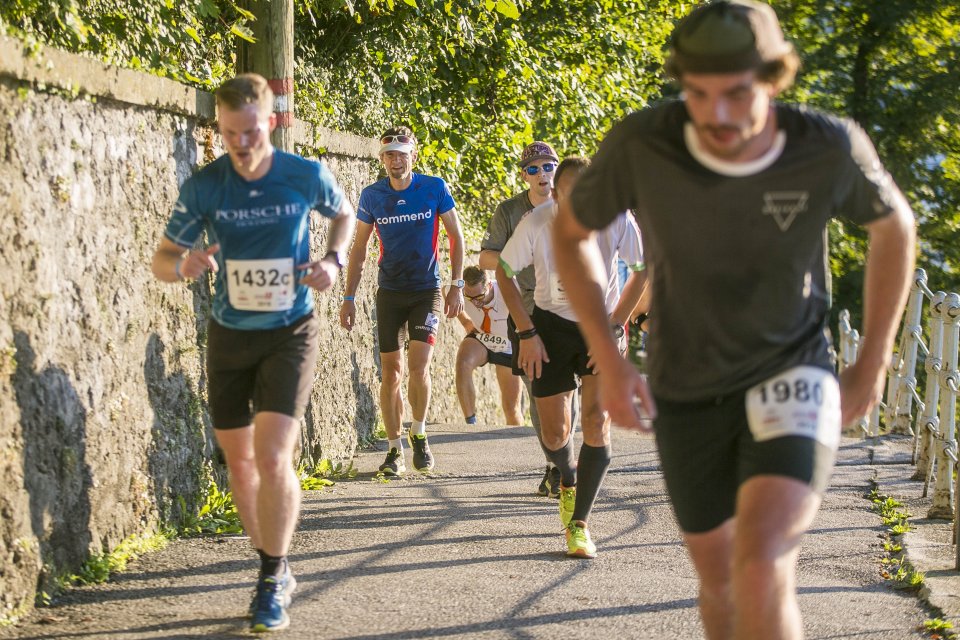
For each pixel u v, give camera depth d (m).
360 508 8.36
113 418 6.44
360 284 11.72
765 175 3.32
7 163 5.41
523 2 18.30
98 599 5.76
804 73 35.03
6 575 5.32
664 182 3.41
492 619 5.56
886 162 35.44
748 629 3.22
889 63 36.09
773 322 3.53
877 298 3.65
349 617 5.56
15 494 5.40
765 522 3.31
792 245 3.42
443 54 17.11
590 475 6.91
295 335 5.40
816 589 6.25
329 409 10.48
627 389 3.60
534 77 19.28
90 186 6.25
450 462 10.94
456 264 10.16
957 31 35.53
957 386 8.28
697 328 3.58
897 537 7.55
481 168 18.08
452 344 16.05
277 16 8.74
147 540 6.81
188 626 5.35
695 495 3.76
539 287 6.99
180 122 7.51
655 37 24.70
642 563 6.82
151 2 8.31
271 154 5.35
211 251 5.17
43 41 6.95
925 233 36.38
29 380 5.55
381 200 9.82
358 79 13.86
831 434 3.50
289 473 5.33
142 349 6.85
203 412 7.70
